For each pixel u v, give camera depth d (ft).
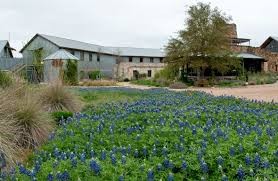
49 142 21.79
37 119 25.86
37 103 28.12
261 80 130.72
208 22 126.52
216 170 14.67
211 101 42.96
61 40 191.42
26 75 38.01
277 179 13.08
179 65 128.57
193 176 14.71
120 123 25.58
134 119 27.30
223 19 129.29
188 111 30.35
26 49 181.98
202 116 27.35
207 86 116.57
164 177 14.19
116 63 224.12
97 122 25.61
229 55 127.85
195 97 49.26
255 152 16.33
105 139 20.68
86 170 14.29
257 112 30.37
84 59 194.90
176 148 17.84
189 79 132.46
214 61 126.11
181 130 21.21
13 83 32.27
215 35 123.34
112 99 53.72
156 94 60.64
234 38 183.52
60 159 16.62
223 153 15.67
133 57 238.89
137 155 17.83
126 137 20.81
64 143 20.45
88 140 21.20
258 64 173.06
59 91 36.19
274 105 37.78
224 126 23.58
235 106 35.86
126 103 40.34
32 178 14.06
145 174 14.08
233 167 14.75
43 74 54.49
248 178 13.78
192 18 127.24
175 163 15.16
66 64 116.78
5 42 178.40
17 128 24.17
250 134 19.90
